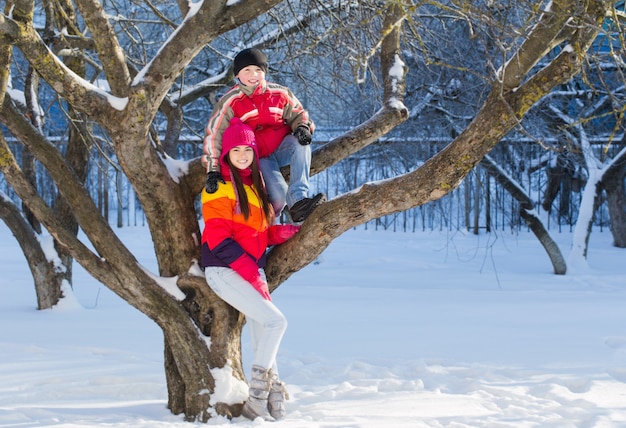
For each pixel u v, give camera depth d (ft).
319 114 54.60
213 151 14.58
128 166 14.99
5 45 14.29
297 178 15.21
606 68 49.06
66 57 31.04
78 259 15.31
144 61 27.25
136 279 15.28
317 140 57.82
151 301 15.31
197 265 15.74
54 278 32.09
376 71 39.47
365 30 24.86
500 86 14.02
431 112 51.55
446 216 67.00
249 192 14.80
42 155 15.29
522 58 14.08
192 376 15.20
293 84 42.47
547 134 52.60
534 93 14.07
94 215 15.28
